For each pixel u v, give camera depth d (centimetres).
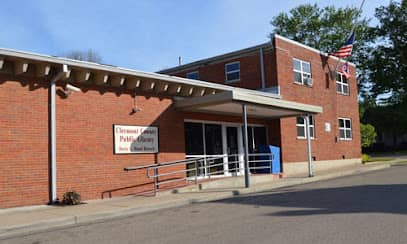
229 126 2045
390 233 727
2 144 1202
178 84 1681
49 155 1299
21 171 1234
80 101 1398
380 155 4588
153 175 1597
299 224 845
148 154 1591
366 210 979
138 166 1545
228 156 1972
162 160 1639
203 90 1791
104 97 1468
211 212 1092
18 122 1241
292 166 2277
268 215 981
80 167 1373
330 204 1107
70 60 1307
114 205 1237
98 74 1425
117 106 1505
